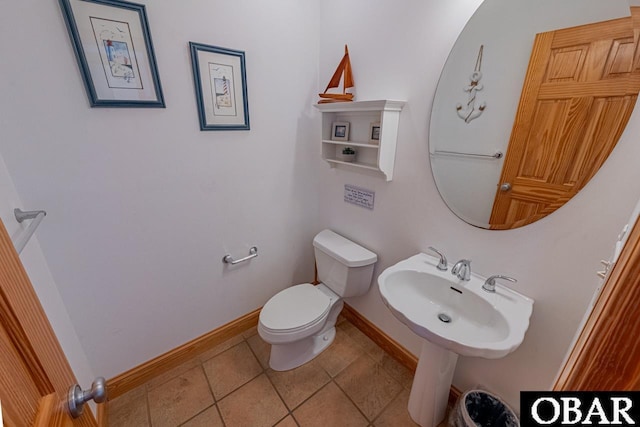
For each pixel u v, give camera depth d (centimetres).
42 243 109
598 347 32
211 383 154
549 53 89
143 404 142
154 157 129
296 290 176
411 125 132
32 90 97
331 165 183
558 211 94
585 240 90
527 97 95
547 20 87
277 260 197
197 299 165
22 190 101
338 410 140
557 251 97
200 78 132
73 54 102
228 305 180
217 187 154
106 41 106
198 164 144
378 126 147
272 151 170
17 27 90
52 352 51
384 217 158
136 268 138
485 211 113
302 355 166
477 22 102
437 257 136
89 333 131
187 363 166
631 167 78
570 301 96
